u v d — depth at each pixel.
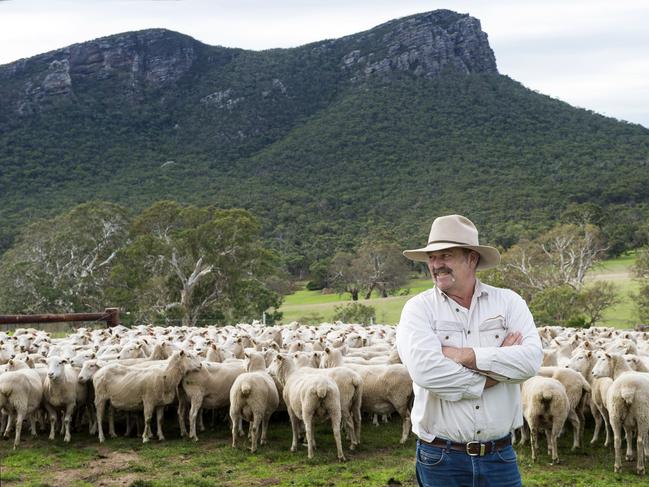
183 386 14.11
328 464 11.88
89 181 172.12
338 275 90.62
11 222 113.12
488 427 5.66
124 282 60.09
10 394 13.29
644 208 109.88
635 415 11.17
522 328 5.88
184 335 24.77
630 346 15.57
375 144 179.88
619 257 95.44
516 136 177.62
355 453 12.59
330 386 12.16
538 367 5.68
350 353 18.20
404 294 88.69
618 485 10.49
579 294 56.09
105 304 62.84
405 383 13.32
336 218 132.25
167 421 15.83
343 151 177.25
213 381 14.35
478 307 5.93
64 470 11.85
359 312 60.94
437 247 5.80
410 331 5.80
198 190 159.62
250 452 12.77
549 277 66.81
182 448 13.24
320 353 15.22
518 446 13.05
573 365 14.13
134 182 169.50
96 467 12.03
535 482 10.69
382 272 89.06
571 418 12.88
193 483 10.88
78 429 15.09
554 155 162.62
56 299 61.78
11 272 63.22
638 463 11.13
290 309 80.88
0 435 14.54
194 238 58.88
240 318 59.09
